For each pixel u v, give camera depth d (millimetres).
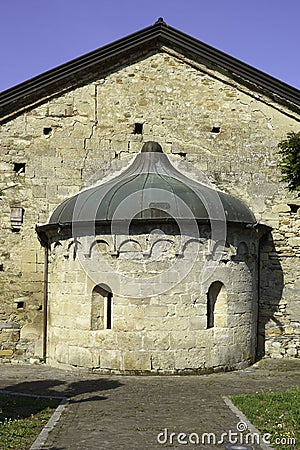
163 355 14195
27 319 17078
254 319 16438
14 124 17516
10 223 17172
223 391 12352
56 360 15562
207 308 14734
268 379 13977
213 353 14648
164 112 18094
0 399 11445
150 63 18234
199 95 18281
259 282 18016
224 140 18188
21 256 17156
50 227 15758
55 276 15914
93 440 8648
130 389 12500
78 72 17703
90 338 14586
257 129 18344
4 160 17344
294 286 18078
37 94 17609
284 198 18234
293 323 17984
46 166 17484
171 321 14250
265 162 18266
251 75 18266
